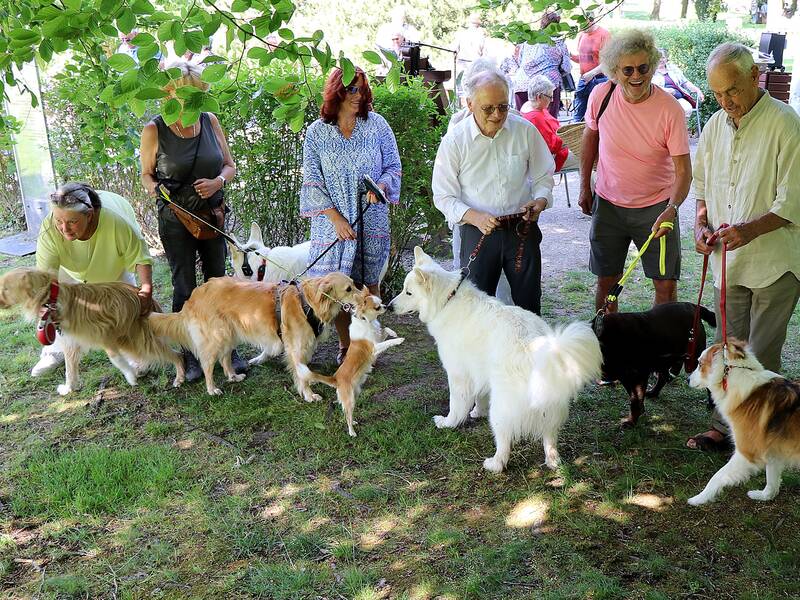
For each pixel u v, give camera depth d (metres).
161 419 4.31
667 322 3.81
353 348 4.02
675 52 13.60
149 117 6.77
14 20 3.45
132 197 7.67
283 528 3.23
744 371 3.13
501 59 11.86
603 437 3.91
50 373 4.96
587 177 4.66
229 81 5.62
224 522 3.25
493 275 4.14
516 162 3.98
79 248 4.34
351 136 4.48
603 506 3.29
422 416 4.21
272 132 6.00
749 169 3.31
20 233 8.57
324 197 4.55
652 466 3.59
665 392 4.44
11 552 3.12
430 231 6.48
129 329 4.46
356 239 4.62
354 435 4.04
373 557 3.01
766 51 13.14
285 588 2.81
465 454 3.80
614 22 24.95
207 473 3.70
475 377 3.74
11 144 6.95
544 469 3.62
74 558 3.07
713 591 2.71
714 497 3.26
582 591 2.71
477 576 2.82
